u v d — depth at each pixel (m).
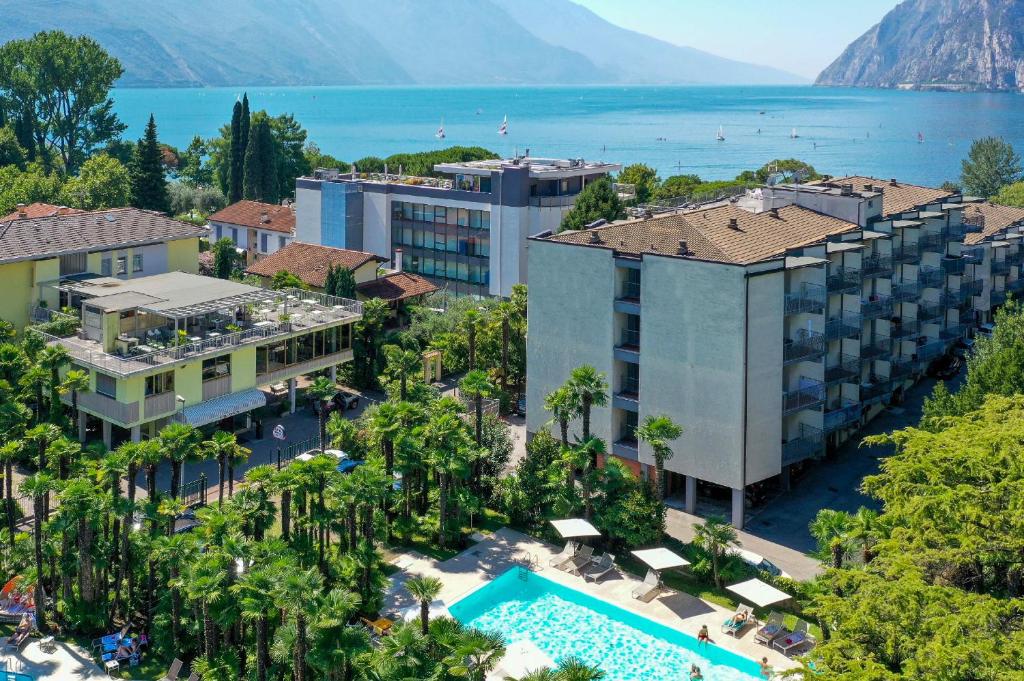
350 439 77.62
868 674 42.12
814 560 68.00
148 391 79.69
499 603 63.66
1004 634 44.03
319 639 46.31
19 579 59.62
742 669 56.97
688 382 73.19
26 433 64.06
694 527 66.44
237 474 78.75
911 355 96.00
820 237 81.88
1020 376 72.25
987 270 113.88
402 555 67.88
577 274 77.88
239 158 195.12
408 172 199.25
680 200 125.81
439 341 101.38
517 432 90.75
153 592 58.88
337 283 106.12
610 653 58.62
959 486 51.19
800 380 78.19
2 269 91.88
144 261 104.06
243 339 86.81
